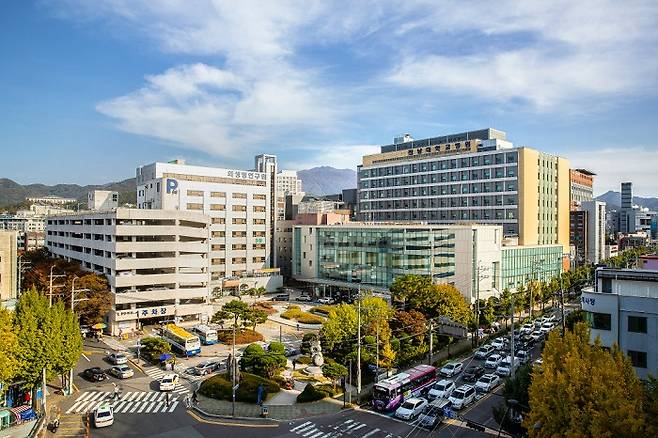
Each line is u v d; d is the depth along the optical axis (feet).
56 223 367.86
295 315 289.74
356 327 190.70
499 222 381.81
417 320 207.92
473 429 132.16
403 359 192.65
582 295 140.77
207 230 286.05
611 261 440.04
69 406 150.61
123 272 255.50
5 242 187.73
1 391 130.52
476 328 233.55
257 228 408.05
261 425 135.95
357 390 161.58
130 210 259.60
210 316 279.69
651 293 140.46
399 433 130.00
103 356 208.74
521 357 199.82
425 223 387.55
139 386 171.12
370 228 331.16
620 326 131.64
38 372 141.18
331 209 566.77
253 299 352.49
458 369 186.80
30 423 134.51
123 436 127.34
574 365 90.33
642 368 127.65
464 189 404.57
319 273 376.48
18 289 242.37
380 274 323.16
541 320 283.79
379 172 476.13
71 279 247.70
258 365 175.52
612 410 79.71
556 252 392.27
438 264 302.04
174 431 130.93
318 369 186.80
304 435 128.88
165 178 348.79
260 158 513.86
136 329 252.83
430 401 153.58
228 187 391.24
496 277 316.40
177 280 269.03
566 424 86.74
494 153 386.52
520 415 122.31
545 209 400.47
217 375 174.09
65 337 150.10
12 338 133.08
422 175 435.12
